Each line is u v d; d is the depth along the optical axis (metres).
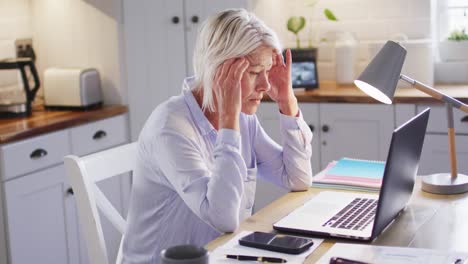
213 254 1.78
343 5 4.27
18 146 3.17
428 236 1.88
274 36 2.08
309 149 2.38
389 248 1.78
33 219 3.27
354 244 1.83
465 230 1.92
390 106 3.68
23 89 3.60
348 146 3.82
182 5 3.91
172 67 3.95
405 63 3.93
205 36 2.08
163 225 2.11
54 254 3.40
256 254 1.78
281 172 2.38
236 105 2.00
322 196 2.26
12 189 3.15
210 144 2.12
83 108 3.77
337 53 4.11
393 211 1.95
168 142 2.02
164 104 2.13
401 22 4.13
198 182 1.97
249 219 2.09
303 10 4.39
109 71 3.95
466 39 4.04
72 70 3.80
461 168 3.58
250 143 2.37
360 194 2.27
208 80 2.06
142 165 2.13
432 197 2.25
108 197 3.74
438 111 3.58
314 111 3.86
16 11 3.95
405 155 1.91
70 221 3.49
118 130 3.89
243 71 2.00
